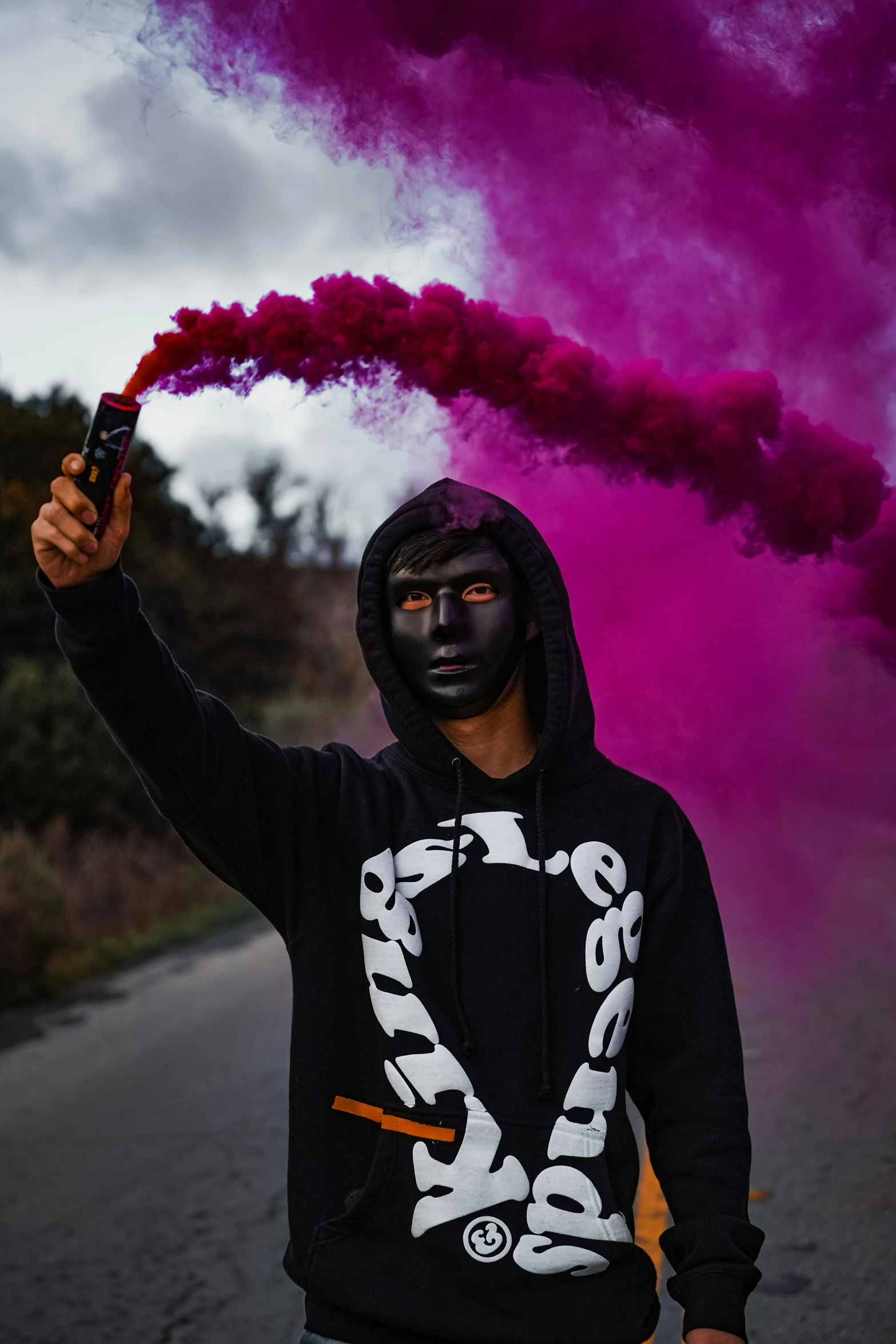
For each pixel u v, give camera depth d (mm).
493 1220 1678
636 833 1889
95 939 10875
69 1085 6461
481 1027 1755
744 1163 1814
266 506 22359
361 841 1850
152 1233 4293
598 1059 1757
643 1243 3955
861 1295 3471
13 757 13469
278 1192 4605
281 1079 6195
